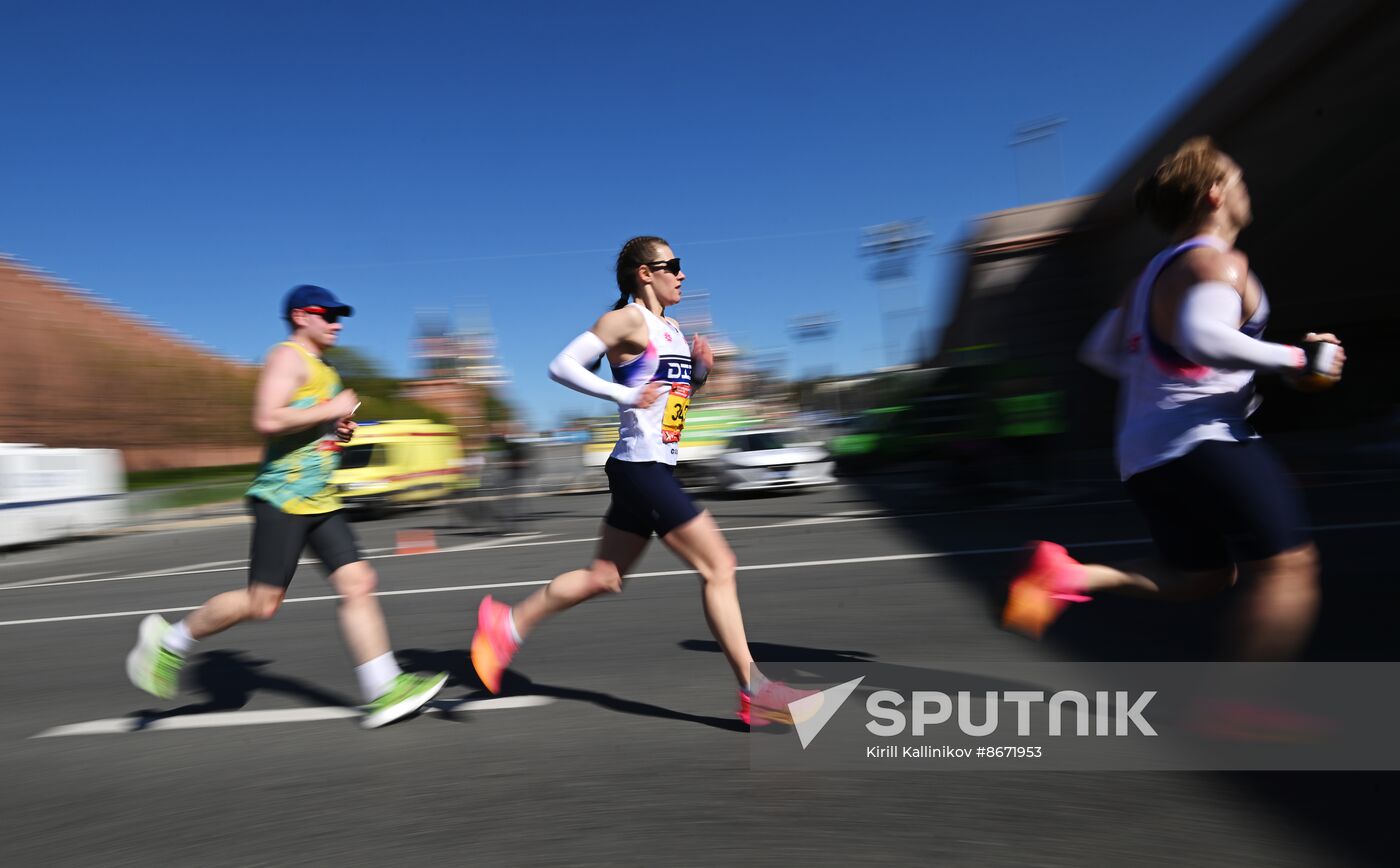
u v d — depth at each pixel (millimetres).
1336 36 16391
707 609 3254
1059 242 27703
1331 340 2697
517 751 3291
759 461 16234
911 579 6430
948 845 2365
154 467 44562
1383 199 18266
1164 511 2920
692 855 2381
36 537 18578
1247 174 21062
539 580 7941
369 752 3393
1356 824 2336
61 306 45906
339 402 3584
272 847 2580
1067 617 4762
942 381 16953
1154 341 2822
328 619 6438
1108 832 2387
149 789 3146
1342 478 11602
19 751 3732
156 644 3641
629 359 3209
